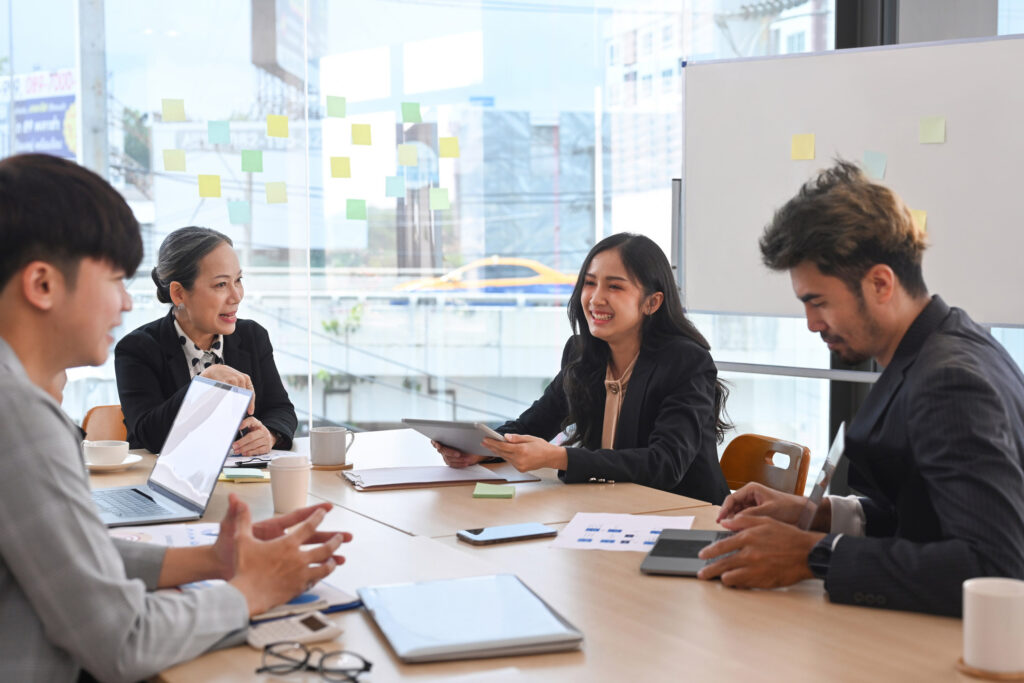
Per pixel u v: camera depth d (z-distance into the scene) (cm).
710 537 157
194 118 396
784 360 404
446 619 116
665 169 448
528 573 143
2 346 110
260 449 239
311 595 127
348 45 415
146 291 396
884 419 141
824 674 104
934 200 316
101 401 389
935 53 314
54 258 109
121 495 191
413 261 433
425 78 425
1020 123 302
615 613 125
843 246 135
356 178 422
